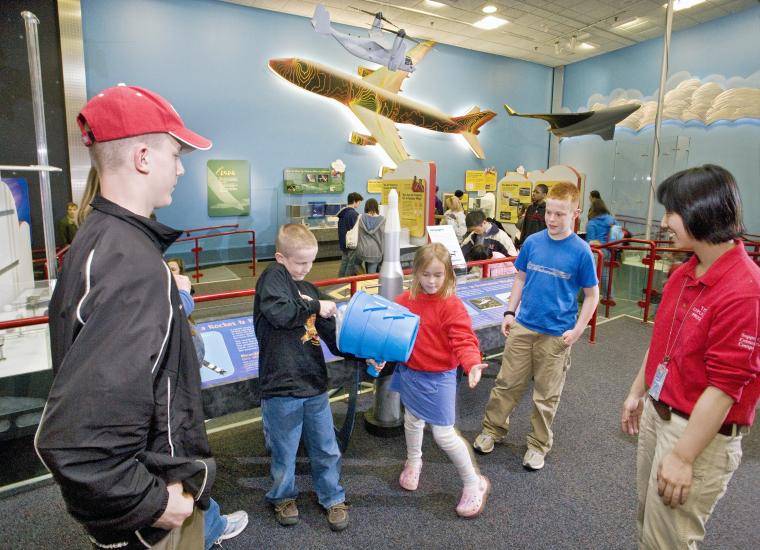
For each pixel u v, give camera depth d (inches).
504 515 85.4
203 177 354.0
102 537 34.4
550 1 353.7
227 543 77.9
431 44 426.3
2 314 120.3
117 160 35.0
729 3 351.6
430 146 466.6
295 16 374.6
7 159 278.1
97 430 28.6
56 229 290.5
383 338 68.6
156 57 325.1
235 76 355.9
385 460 102.3
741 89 368.8
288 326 69.8
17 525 81.2
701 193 46.0
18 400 96.7
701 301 47.8
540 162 549.0
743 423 46.4
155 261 33.9
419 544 78.4
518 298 101.6
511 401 102.7
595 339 184.4
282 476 79.5
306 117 390.6
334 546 77.7
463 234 242.1
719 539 80.0
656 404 52.2
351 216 254.8
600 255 202.1
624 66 462.9
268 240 388.5
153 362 31.5
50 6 279.1
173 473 34.9
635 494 91.7
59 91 287.3
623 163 467.5
